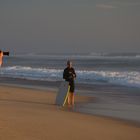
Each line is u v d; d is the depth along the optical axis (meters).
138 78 43.62
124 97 26.59
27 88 32.56
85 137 12.36
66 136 12.25
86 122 15.30
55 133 12.51
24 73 56.72
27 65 103.38
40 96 25.66
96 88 34.22
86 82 41.16
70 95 22.02
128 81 40.66
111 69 77.31
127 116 18.05
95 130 13.67
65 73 21.97
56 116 16.14
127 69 77.00
